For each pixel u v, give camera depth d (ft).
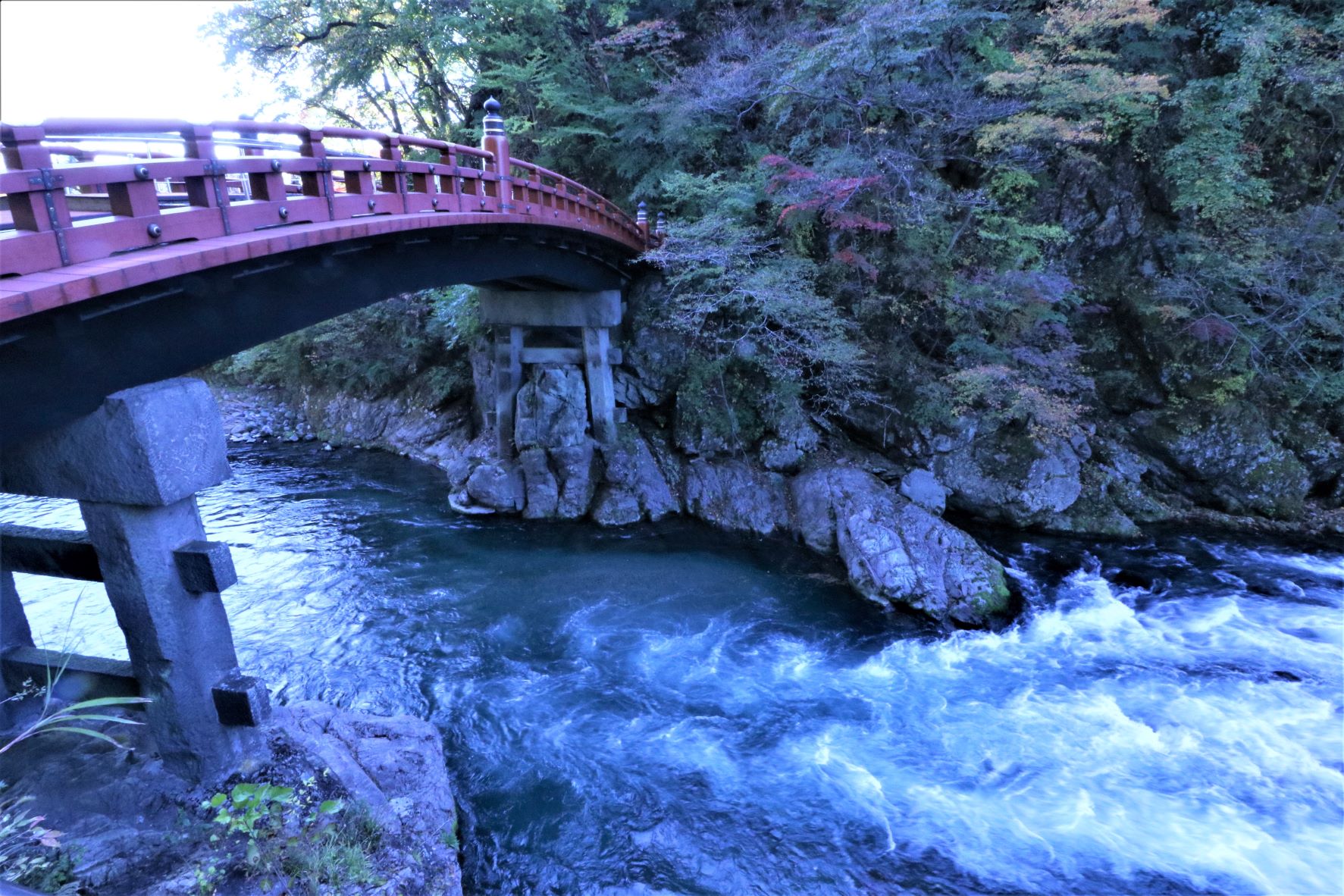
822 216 57.52
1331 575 49.98
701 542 56.59
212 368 99.55
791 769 33.06
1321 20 60.23
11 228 19.80
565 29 71.41
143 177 18.26
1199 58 63.72
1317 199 60.80
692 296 58.29
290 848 20.93
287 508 63.57
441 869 23.43
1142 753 33.76
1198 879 27.12
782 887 26.99
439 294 70.79
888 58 53.72
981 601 46.03
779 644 43.47
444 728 35.37
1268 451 57.16
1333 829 29.25
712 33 70.38
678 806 30.83
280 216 23.75
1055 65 57.57
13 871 18.52
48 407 17.76
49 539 21.42
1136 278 63.52
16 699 22.63
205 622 22.12
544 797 31.12
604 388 62.08
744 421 62.28
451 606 47.14
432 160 75.66
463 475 64.64
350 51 65.67
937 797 31.37
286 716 28.89
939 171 64.23
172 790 22.15
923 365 60.90
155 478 19.34
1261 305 58.18
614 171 73.97
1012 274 54.90
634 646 43.09
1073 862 27.96
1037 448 57.31
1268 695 37.78
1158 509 58.59
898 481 59.16
